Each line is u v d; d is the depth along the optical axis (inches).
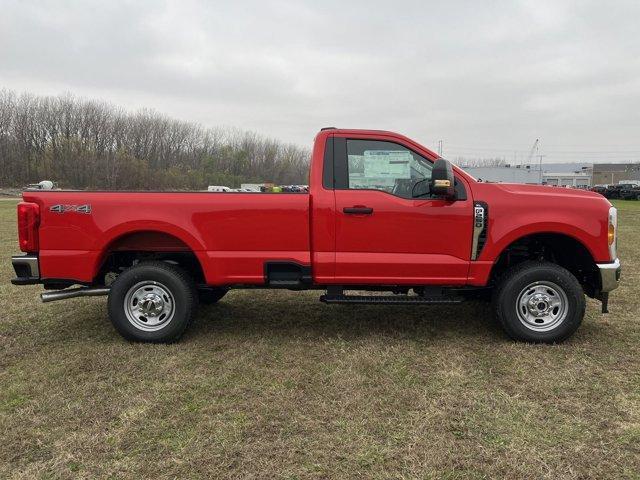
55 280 176.2
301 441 114.0
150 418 124.9
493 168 1612.9
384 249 174.7
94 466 104.7
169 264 181.2
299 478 100.7
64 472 102.7
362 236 174.1
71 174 2374.5
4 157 2452.0
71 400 134.6
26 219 172.9
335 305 236.8
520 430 118.6
